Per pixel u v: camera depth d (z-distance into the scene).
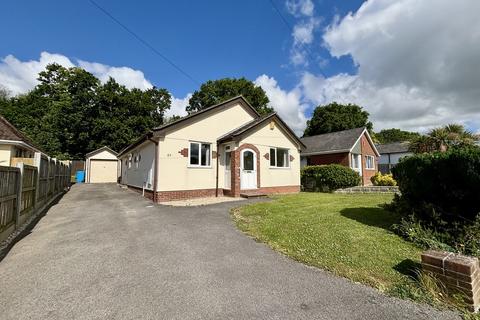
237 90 35.25
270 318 2.64
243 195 12.30
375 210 8.35
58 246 4.97
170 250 4.75
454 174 5.01
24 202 7.00
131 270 3.83
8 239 5.42
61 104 33.97
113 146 32.47
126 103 34.41
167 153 11.38
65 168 18.38
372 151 24.89
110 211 8.84
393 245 4.90
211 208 9.29
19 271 3.78
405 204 6.26
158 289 3.25
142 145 14.73
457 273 2.99
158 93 39.91
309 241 5.20
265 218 7.44
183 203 10.62
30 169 7.53
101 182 28.55
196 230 6.21
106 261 4.19
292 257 4.39
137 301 2.95
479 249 4.28
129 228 6.41
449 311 2.78
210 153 12.91
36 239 5.45
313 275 3.68
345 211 8.32
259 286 3.34
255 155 13.39
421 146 12.66
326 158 22.23
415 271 3.65
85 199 12.33
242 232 6.04
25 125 33.75
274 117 14.48
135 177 17.16
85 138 31.86
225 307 2.84
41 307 2.81
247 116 14.80
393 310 2.78
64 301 2.94
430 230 5.20
